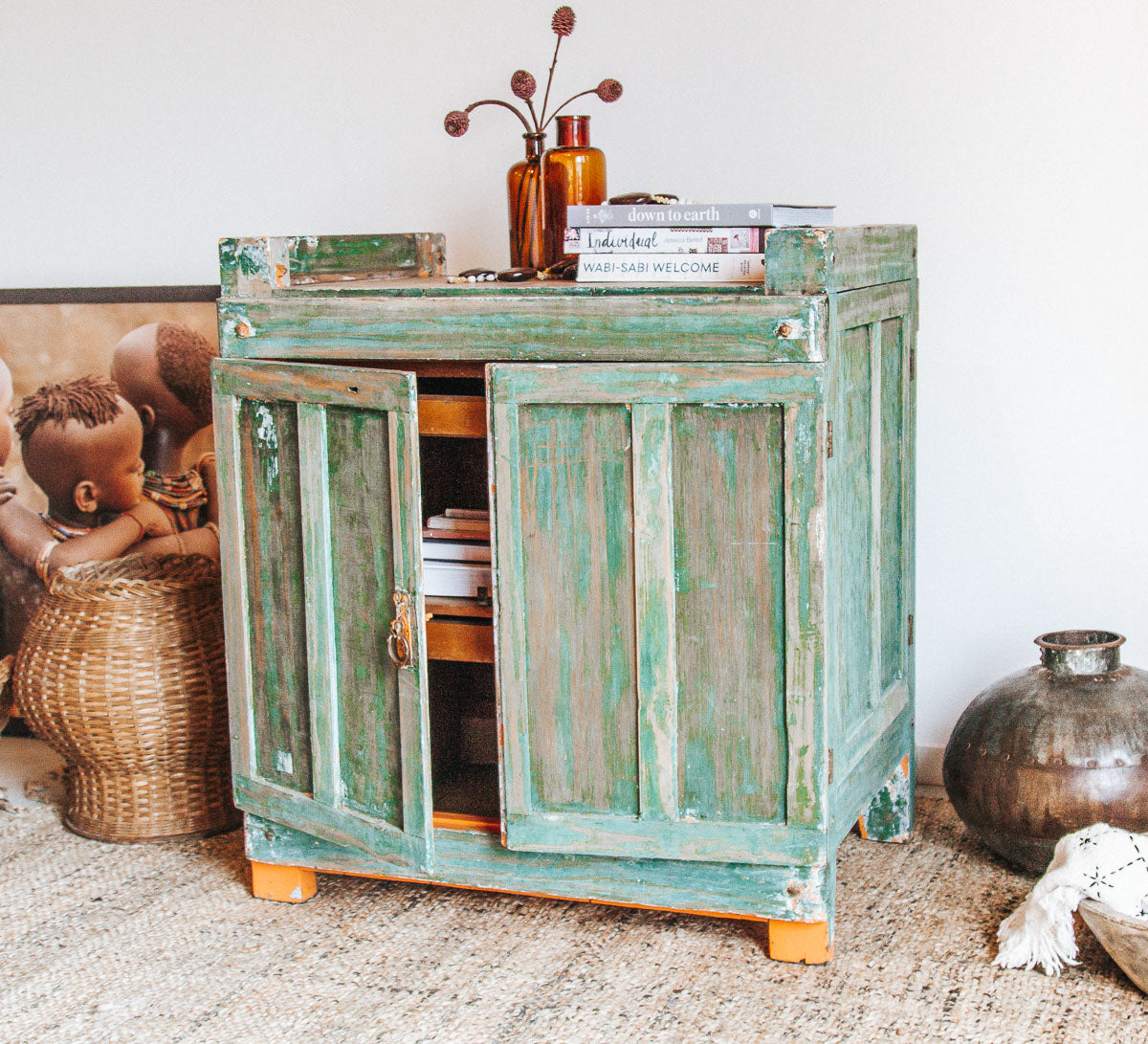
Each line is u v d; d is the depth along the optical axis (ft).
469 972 5.55
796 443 5.07
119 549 8.53
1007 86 6.87
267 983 5.51
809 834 5.33
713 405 5.15
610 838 5.55
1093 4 6.68
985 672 7.37
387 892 6.38
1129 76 6.66
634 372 5.19
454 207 7.96
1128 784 5.87
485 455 7.20
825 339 5.04
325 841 6.10
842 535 5.46
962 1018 5.07
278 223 8.34
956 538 7.31
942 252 7.11
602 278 5.80
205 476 8.28
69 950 5.84
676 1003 5.24
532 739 5.59
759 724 5.32
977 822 6.25
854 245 5.48
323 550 5.69
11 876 6.64
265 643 6.03
